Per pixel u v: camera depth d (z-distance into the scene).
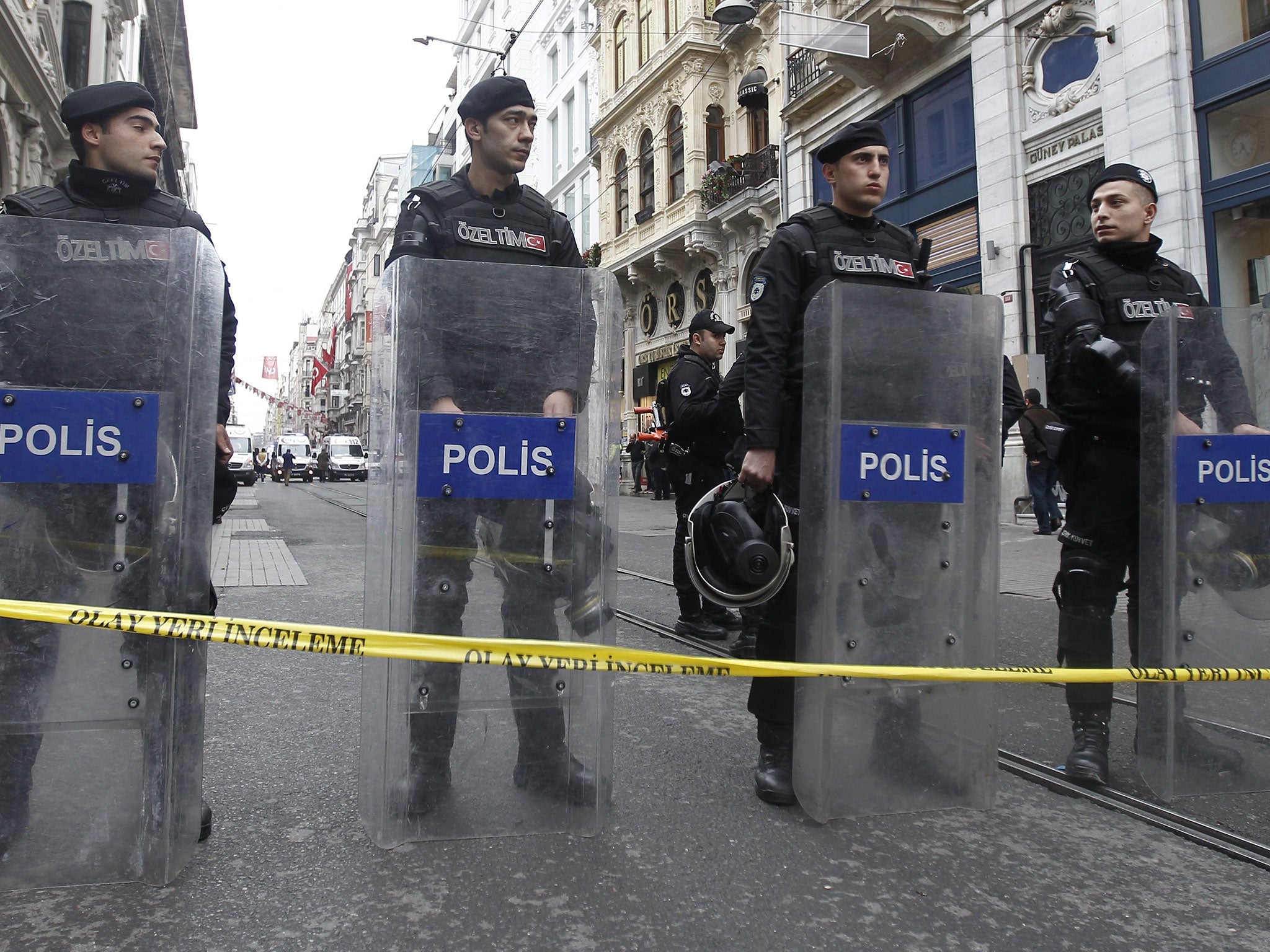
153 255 1.87
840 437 2.21
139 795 1.88
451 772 2.12
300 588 5.77
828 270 2.42
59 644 1.84
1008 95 11.67
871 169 2.47
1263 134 8.90
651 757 2.75
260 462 41.81
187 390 1.88
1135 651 2.76
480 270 2.07
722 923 1.75
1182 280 2.82
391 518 2.02
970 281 12.47
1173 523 2.40
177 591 1.87
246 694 3.37
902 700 2.32
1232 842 2.15
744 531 2.31
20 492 1.79
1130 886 1.94
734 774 2.61
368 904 1.80
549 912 1.79
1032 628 4.80
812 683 2.24
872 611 2.26
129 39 25.77
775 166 17.75
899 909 1.82
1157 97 9.66
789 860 2.04
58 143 18.19
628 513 14.96
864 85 14.23
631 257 22.88
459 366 2.05
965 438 2.34
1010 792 2.52
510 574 2.10
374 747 2.08
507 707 2.15
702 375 4.53
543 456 2.10
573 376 2.12
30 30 15.42
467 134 2.44
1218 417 2.46
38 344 1.80
